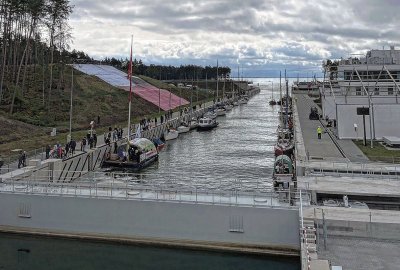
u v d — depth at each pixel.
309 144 51.47
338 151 46.66
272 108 159.88
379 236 23.69
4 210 30.42
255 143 77.88
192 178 49.78
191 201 27.89
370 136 53.69
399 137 53.19
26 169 37.12
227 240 27.23
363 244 23.03
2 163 37.88
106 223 29.03
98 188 31.34
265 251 26.62
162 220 28.14
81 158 47.59
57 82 93.38
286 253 26.31
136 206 28.45
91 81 109.56
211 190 30.06
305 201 28.19
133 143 54.81
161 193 29.89
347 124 56.53
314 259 20.31
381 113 55.88
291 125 77.44
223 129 99.38
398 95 66.19
